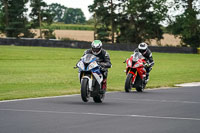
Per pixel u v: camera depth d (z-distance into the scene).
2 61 98.94
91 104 33.91
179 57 139.25
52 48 145.25
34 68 83.06
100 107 31.83
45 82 57.81
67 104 33.53
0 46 139.38
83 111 29.23
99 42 35.84
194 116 27.55
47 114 27.44
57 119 25.28
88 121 24.70
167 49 161.12
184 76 74.19
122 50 154.00
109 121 24.81
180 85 57.78
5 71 74.62
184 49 162.38
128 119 25.75
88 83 34.66
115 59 118.62
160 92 46.62
